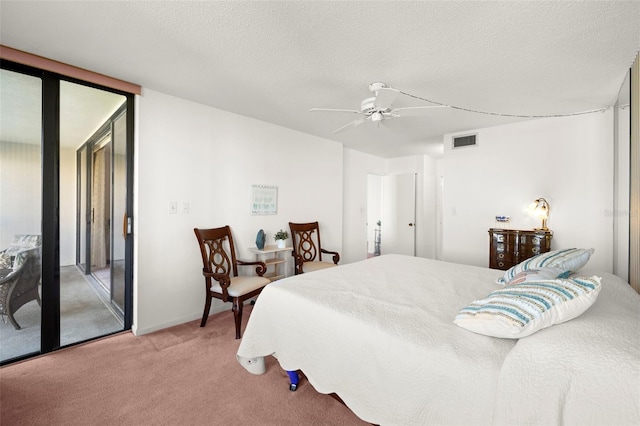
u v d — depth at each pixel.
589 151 3.05
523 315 1.01
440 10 1.51
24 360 2.07
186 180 2.82
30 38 1.80
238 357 1.89
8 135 2.01
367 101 2.34
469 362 1.01
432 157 5.77
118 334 2.52
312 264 3.65
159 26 1.67
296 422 1.50
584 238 3.08
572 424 0.77
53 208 2.19
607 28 1.63
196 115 2.88
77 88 2.30
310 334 1.53
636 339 0.87
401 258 2.85
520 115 3.17
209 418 1.52
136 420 1.50
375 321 1.33
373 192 6.64
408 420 1.10
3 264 2.02
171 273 2.73
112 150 2.51
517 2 1.44
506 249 3.38
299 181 3.96
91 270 2.50
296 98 2.74
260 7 1.50
